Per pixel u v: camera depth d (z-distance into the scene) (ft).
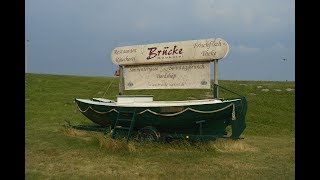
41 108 69.26
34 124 51.70
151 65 44.32
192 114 36.47
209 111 36.11
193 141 36.65
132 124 37.29
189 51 41.37
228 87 92.68
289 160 32.53
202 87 41.19
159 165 29.71
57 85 100.12
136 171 27.78
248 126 56.65
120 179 25.39
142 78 44.91
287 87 93.04
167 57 42.75
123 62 45.57
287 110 70.85
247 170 28.48
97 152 33.78
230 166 29.81
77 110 46.14
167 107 36.96
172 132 38.68
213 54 39.99
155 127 38.52
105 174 26.78
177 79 42.63
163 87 43.50
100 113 41.47
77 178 25.54
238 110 36.45
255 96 82.53
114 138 37.29
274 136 49.96
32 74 116.88
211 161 31.35
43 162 29.94
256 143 42.65
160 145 36.19
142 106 37.78
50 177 25.75
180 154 33.60
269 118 63.41
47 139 38.60
